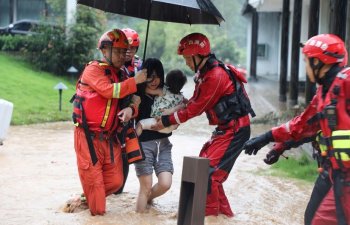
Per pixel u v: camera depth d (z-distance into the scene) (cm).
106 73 585
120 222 581
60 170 924
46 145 1220
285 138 471
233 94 580
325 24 2261
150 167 625
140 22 5188
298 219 626
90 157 590
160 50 5156
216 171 580
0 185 793
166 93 620
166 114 609
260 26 3706
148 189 629
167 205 678
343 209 396
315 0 1562
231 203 702
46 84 2391
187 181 426
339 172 398
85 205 643
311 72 411
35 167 949
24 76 2461
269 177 885
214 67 573
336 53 400
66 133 1441
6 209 646
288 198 739
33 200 698
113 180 612
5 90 2066
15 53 3069
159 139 625
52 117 1738
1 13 4081
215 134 592
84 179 599
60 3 2988
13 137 1338
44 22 2864
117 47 587
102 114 586
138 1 662
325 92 408
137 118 625
